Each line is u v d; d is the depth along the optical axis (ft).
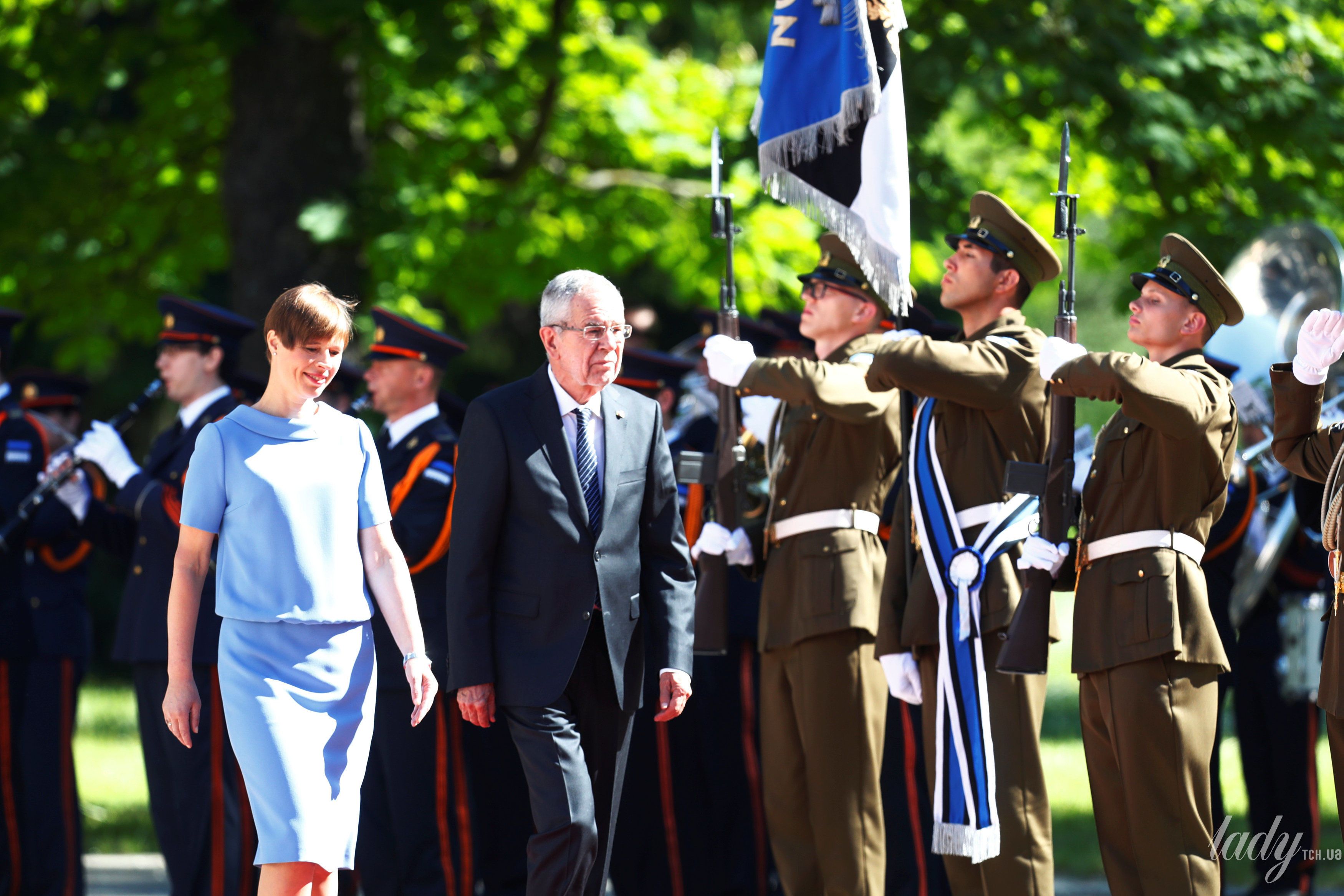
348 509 58.34
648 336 106.73
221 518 57.31
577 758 59.16
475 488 60.13
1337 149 126.62
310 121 130.82
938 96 120.47
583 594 59.98
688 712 83.35
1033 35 118.83
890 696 79.51
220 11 126.00
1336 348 56.24
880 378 63.05
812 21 67.56
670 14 153.58
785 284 143.33
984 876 62.44
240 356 89.71
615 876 83.35
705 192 149.18
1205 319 62.13
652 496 62.90
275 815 54.85
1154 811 58.39
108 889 96.32
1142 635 58.23
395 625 59.31
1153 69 120.47
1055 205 64.64
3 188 150.51
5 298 155.12
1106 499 60.13
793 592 68.64
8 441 84.33
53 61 148.36
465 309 148.25
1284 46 127.13
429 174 142.51
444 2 126.31
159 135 153.58
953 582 63.16
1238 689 88.02
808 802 69.77
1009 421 63.46
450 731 77.92
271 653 56.29
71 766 85.51
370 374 81.56
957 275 66.85
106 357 168.55
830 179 67.05
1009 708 62.59
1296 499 69.05
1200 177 130.21
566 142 153.07
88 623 88.63
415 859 77.05
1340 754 55.11
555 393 61.31
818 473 68.80
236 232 132.05
